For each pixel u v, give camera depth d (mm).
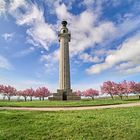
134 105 47438
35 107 48062
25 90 160375
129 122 25594
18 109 41812
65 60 98062
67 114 32625
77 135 21547
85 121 26484
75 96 88250
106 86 115750
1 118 28547
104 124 24859
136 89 110438
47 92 161250
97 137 20953
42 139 20734
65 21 103875
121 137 20766
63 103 58344
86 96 151625
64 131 22734
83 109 42062
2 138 20969
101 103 56031
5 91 153625
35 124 25531
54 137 21234
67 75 95875
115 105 50312
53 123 25812
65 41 100688
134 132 21781
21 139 20828
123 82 114250
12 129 23641
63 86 94250
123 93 113562
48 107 48219
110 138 20641
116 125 24344
